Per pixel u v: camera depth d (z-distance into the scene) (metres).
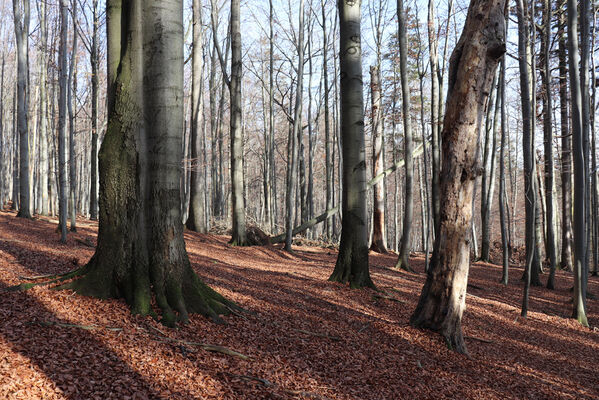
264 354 6.37
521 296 15.53
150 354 5.43
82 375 4.61
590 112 19.36
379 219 24.94
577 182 12.34
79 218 26.52
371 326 8.80
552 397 7.16
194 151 21.91
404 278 15.66
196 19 21.67
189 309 7.02
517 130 25.67
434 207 16.72
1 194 26.81
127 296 6.68
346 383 6.11
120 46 7.08
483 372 7.67
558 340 10.75
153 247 6.90
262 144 42.12
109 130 6.93
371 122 24.66
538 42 19.39
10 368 4.41
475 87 7.96
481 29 7.84
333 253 23.14
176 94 7.05
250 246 19.95
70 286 6.72
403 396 6.11
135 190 6.87
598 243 22.39
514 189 34.16
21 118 18.91
